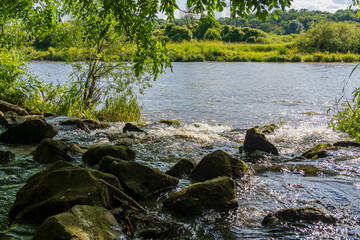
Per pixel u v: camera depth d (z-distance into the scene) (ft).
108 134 27.27
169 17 17.57
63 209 11.82
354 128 19.89
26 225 11.76
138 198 14.66
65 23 36.19
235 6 14.02
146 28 17.92
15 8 29.30
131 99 39.60
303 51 171.63
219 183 14.29
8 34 37.50
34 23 30.12
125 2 16.43
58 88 39.50
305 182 17.06
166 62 18.83
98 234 10.19
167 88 63.52
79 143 24.26
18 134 23.39
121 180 14.87
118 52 39.24
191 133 28.89
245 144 23.12
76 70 40.19
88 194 12.32
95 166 18.80
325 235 11.72
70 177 13.34
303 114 41.16
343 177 17.63
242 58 149.28
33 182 13.80
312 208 13.05
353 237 11.59
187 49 159.02
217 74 90.12
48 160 19.12
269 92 58.85
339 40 174.19
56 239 9.41
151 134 27.86
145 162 20.25
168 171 18.16
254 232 12.07
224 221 12.90
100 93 41.16
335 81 73.72
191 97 53.88
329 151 21.66
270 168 19.53
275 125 32.71
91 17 22.09
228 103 48.93
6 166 17.89
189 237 11.68
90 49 37.93
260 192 15.80
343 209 13.84
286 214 12.78
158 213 13.47
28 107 38.11
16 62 39.34
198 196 13.70
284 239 11.53
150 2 17.43
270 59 147.74
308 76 84.38
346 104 47.37
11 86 38.45
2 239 10.86
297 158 21.34
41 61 117.60
